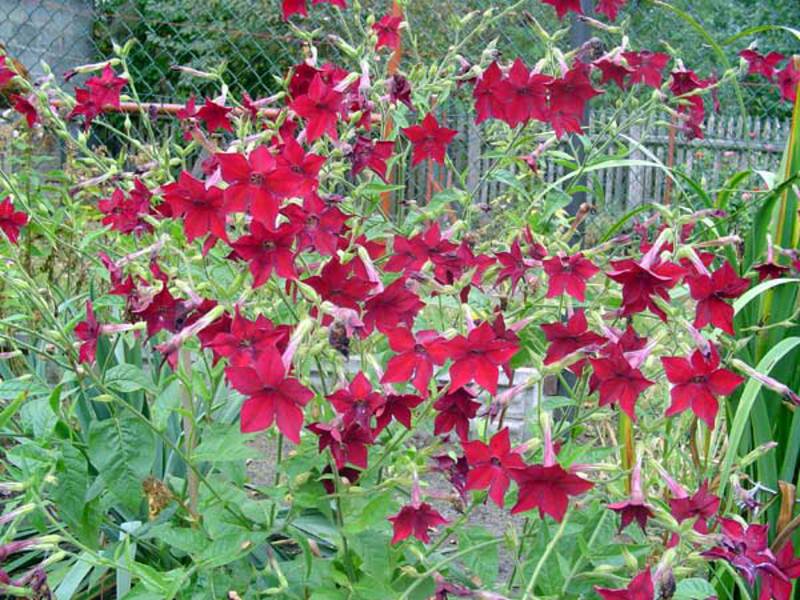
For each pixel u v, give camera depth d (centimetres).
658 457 325
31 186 400
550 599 202
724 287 196
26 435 268
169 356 188
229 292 220
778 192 277
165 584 201
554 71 309
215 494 218
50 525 274
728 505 254
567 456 219
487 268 244
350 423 185
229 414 280
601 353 197
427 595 221
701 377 185
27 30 588
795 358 275
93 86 318
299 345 185
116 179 326
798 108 298
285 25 602
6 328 318
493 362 183
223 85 294
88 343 231
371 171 286
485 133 388
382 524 220
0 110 472
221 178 197
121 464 227
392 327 195
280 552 280
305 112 223
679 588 209
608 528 220
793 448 270
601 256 300
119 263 246
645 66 313
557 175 518
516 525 343
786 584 188
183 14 622
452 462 203
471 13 342
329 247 194
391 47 329
